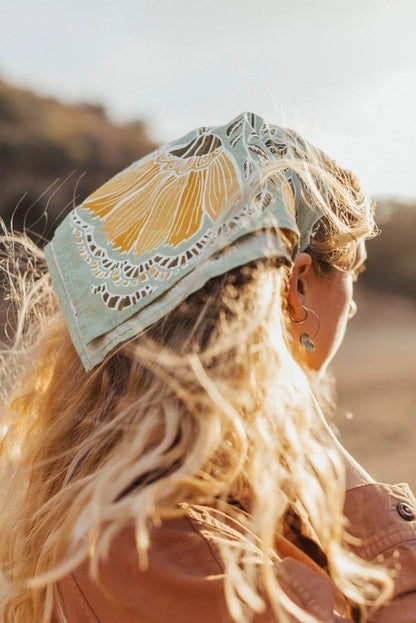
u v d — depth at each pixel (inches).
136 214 44.9
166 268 41.9
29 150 882.1
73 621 38.9
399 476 305.9
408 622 38.2
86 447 42.9
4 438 50.6
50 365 49.9
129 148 995.9
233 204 41.3
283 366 40.9
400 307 1019.3
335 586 41.1
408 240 1072.8
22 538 45.1
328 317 45.7
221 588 36.2
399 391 492.1
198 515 38.9
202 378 38.8
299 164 43.2
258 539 39.4
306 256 43.6
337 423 394.0
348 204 46.6
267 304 40.5
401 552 40.5
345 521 42.1
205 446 38.6
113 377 44.2
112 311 42.6
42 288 56.6
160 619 36.4
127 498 38.0
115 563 37.7
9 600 44.8
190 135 46.9
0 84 976.9
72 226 46.7
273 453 39.5
